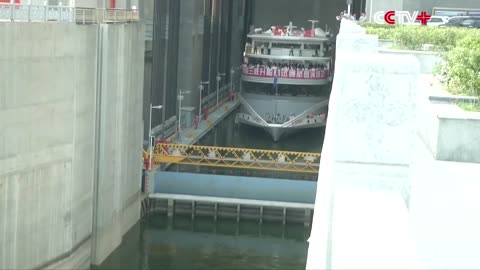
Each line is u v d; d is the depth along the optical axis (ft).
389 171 14.26
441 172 36.91
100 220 122.31
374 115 14.21
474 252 22.62
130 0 164.66
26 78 96.58
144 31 156.35
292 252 129.59
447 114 40.78
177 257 124.77
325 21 311.47
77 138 113.50
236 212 149.07
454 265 21.47
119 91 131.34
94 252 121.90
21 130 96.17
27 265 99.45
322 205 20.43
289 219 147.54
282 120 238.27
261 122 235.40
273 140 235.20
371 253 10.07
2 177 92.12
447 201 29.86
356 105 14.17
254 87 241.14
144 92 173.58
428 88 57.93
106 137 123.85
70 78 110.42
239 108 282.36
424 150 44.29
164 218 148.87
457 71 52.39
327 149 24.72
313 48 242.99
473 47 53.57
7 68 91.35
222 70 301.84
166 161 159.33
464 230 25.29
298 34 247.70
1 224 92.32
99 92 123.54
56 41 105.09
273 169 159.43
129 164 140.56
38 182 101.65
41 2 134.00
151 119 174.09
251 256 126.52
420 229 25.67
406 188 14.12
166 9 192.85
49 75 103.19
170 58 204.95
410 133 14.12
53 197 106.42
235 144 224.33
